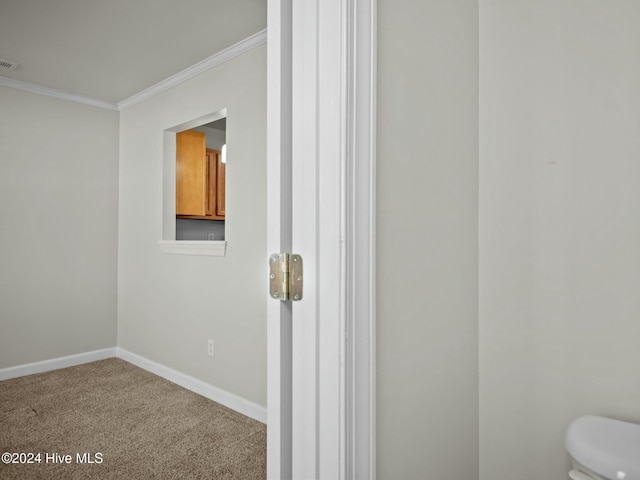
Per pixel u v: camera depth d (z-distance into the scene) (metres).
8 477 1.89
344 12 0.76
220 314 2.79
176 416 2.57
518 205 1.34
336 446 0.76
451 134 1.22
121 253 3.76
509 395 1.36
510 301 1.36
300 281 0.81
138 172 3.55
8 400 2.81
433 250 1.11
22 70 3.00
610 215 1.18
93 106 3.64
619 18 1.18
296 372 0.82
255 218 2.55
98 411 2.64
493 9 1.41
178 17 2.28
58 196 3.46
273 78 0.83
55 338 3.45
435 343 1.13
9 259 3.22
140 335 3.52
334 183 0.76
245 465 2.02
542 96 1.31
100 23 2.35
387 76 0.91
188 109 3.03
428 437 1.09
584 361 1.22
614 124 1.18
